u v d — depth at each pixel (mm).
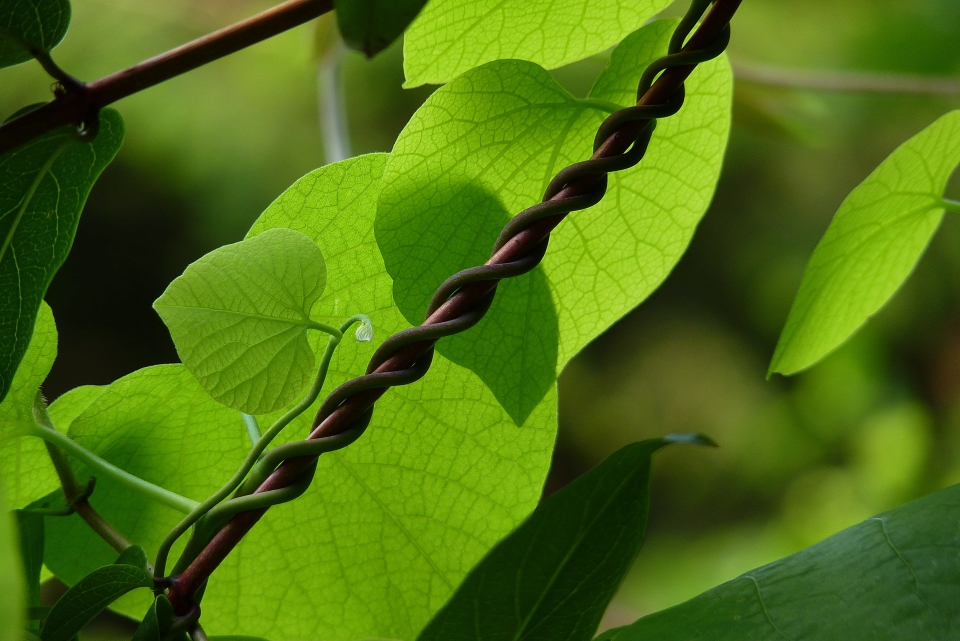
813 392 4457
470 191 857
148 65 811
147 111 5023
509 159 857
